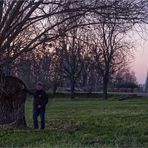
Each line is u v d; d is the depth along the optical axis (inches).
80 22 658.8
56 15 654.5
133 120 796.0
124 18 648.4
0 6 647.1
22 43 669.9
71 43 700.0
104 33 701.9
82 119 859.4
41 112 673.0
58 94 2593.5
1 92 680.4
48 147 489.1
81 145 501.0
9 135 595.5
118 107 1349.7
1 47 653.3
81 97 2662.4
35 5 645.3
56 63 802.2
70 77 2208.4
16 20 650.8
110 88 3769.7
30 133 612.1
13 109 689.0
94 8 641.0
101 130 636.1
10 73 694.5
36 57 716.7
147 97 2444.6
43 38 666.8
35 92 676.7
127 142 520.7
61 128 682.8
